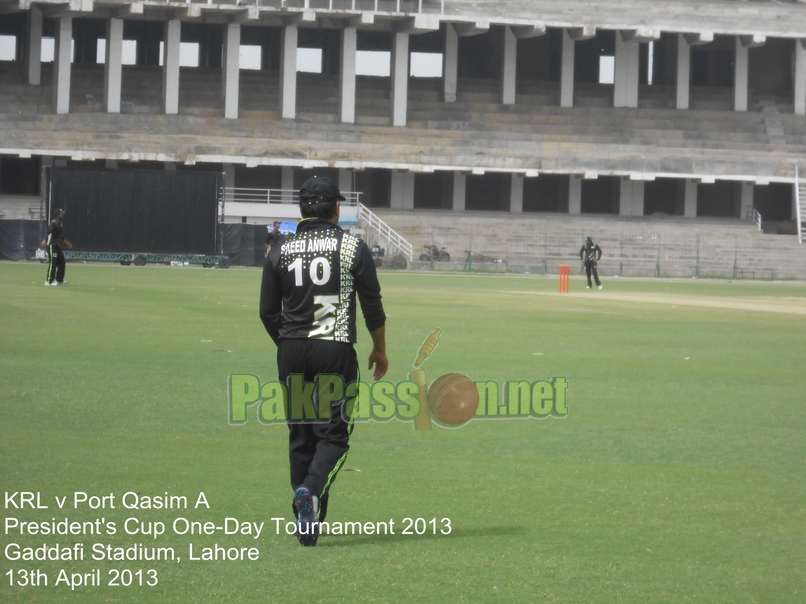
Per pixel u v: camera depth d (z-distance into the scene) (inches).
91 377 1482.5
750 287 5349.4
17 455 980.6
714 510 832.9
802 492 898.1
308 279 708.7
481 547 722.8
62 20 7573.8
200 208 5866.1
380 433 1142.3
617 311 3159.5
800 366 1811.0
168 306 2829.7
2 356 1688.0
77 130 7445.9
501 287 4586.6
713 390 1510.8
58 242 3587.6
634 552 716.0
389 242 6934.1
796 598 628.4
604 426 1205.1
